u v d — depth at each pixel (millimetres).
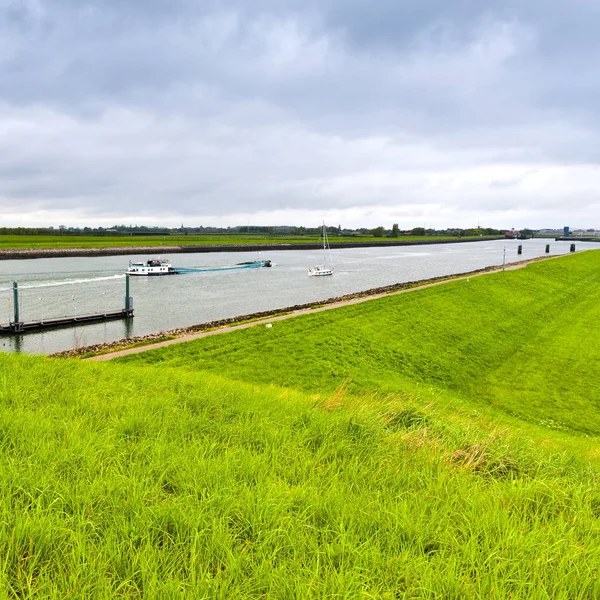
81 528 4004
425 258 135875
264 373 22266
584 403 22188
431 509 4863
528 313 42844
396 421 8984
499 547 4176
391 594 3430
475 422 11875
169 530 4164
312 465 5852
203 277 85000
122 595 3240
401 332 31812
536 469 6973
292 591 3404
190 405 8680
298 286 73125
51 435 6141
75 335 40875
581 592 3660
